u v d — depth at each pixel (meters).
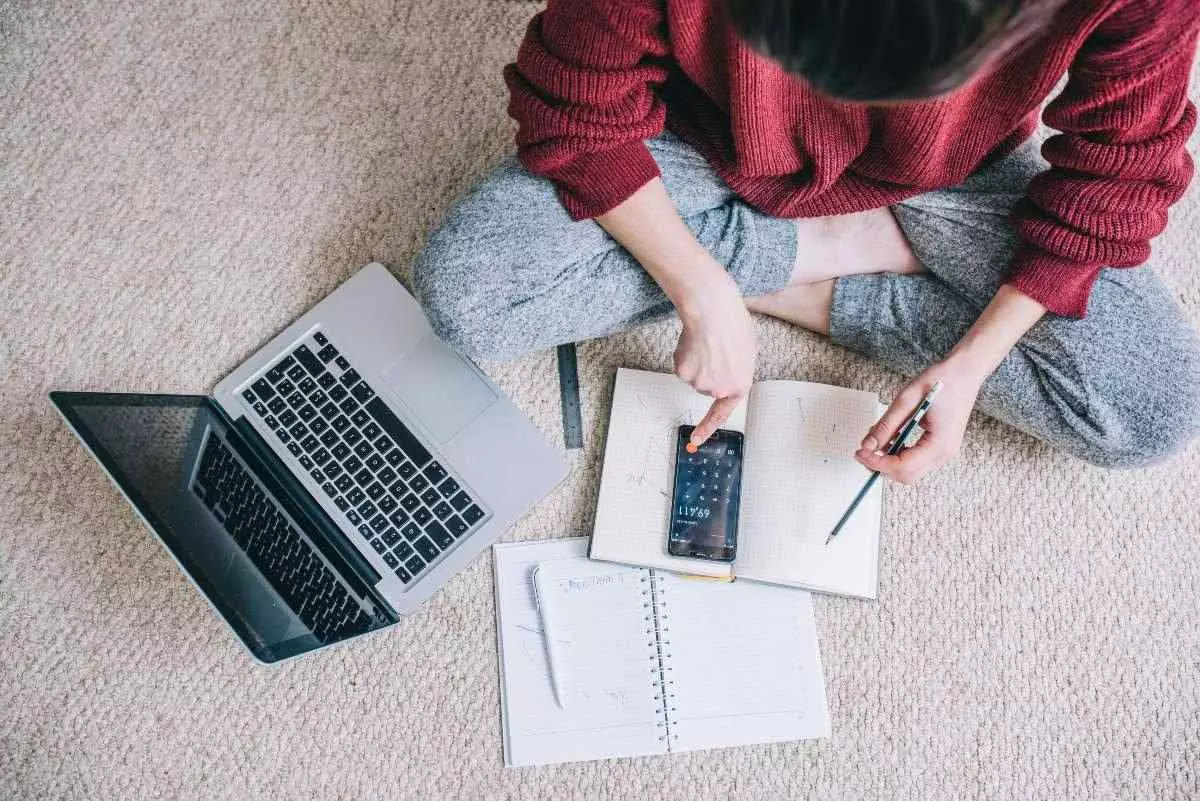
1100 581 1.12
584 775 1.06
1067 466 1.14
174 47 1.21
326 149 1.19
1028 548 1.12
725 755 1.06
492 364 1.13
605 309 0.98
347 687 1.07
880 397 1.15
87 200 1.17
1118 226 0.83
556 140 0.84
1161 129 0.79
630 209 0.88
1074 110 0.79
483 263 0.93
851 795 1.07
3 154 1.18
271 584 0.89
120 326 1.14
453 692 1.07
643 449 1.06
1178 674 1.10
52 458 1.11
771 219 1.00
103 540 1.09
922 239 1.01
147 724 1.05
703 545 1.02
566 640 1.06
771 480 1.04
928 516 1.12
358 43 1.22
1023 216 0.89
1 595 1.07
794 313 1.11
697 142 0.95
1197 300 1.17
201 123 1.19
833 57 0.46
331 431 1.05
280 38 1.22
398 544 1.02
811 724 1.06
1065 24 0.71
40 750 1.04
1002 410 1.03
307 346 1.08
